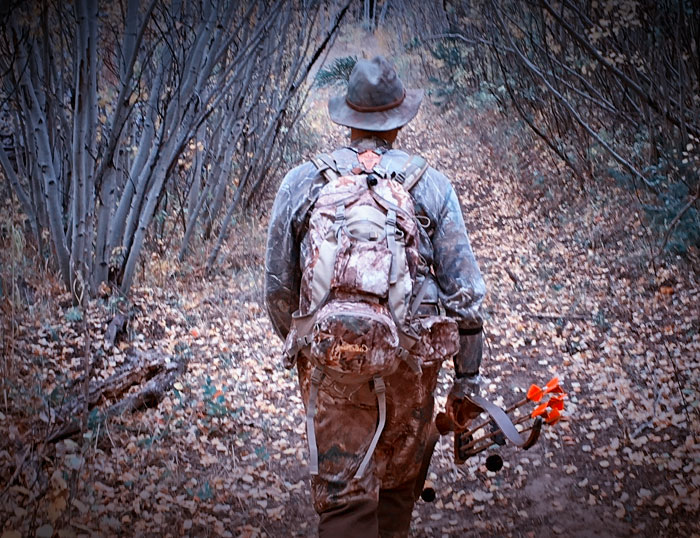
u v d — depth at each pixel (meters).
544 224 9.93
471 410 3.77
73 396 5.57
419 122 15.95
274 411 5.87
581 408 5.84
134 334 6.71
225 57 8.58
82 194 7.06
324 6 14.95
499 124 13.92
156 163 7.40
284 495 4.92
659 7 8.77
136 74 8.38
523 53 11.20
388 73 3.68
